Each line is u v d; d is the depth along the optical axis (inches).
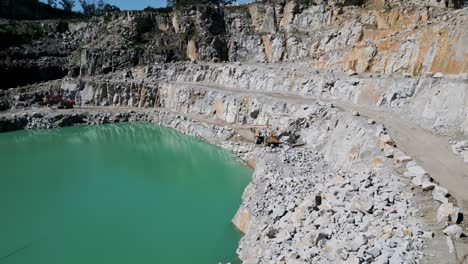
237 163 1966.0
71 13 5595.5
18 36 3836.1
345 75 2135.8
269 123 2158.0
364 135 1352.1
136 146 2413.9
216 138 2324.1
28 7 4945.9
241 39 3599.9
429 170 1022.4
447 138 1244.5
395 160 1081.4
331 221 907.4
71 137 2696.9
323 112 1795.0
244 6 3902.6
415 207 853.8
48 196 1653.5
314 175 1362.0
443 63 1589.6
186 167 1961.1
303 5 3299.7
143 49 3730.3
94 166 2050.9
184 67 3373.5
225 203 1497.3
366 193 944.9
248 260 977.5
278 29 3449.8
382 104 1707.7
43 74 3686.0
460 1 2375.7
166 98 3184.1
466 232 741.9
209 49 3614.7
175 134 2655.0
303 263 792.3
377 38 2235.5
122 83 3353.8
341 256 746.2
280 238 962.7
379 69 2018.9
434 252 696.4
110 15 4188.0
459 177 971.3
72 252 1198.3
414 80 1598.2
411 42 1860.2
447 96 1370.6
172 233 1275.8
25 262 1156.5
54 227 1365.7
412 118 1483.8
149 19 3996.1
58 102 3344.0
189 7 3905.0
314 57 2827.3
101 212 1475.1
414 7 2391.7
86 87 3412.9
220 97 2615.7
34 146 2488.9
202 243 1198.3
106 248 1210.0
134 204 1534.2
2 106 3174.2
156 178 1828.2
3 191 1720.0
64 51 3939.5
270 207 1160.8
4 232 1341.0
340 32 2758.4
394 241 737.6
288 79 2492.6
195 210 1446.9
